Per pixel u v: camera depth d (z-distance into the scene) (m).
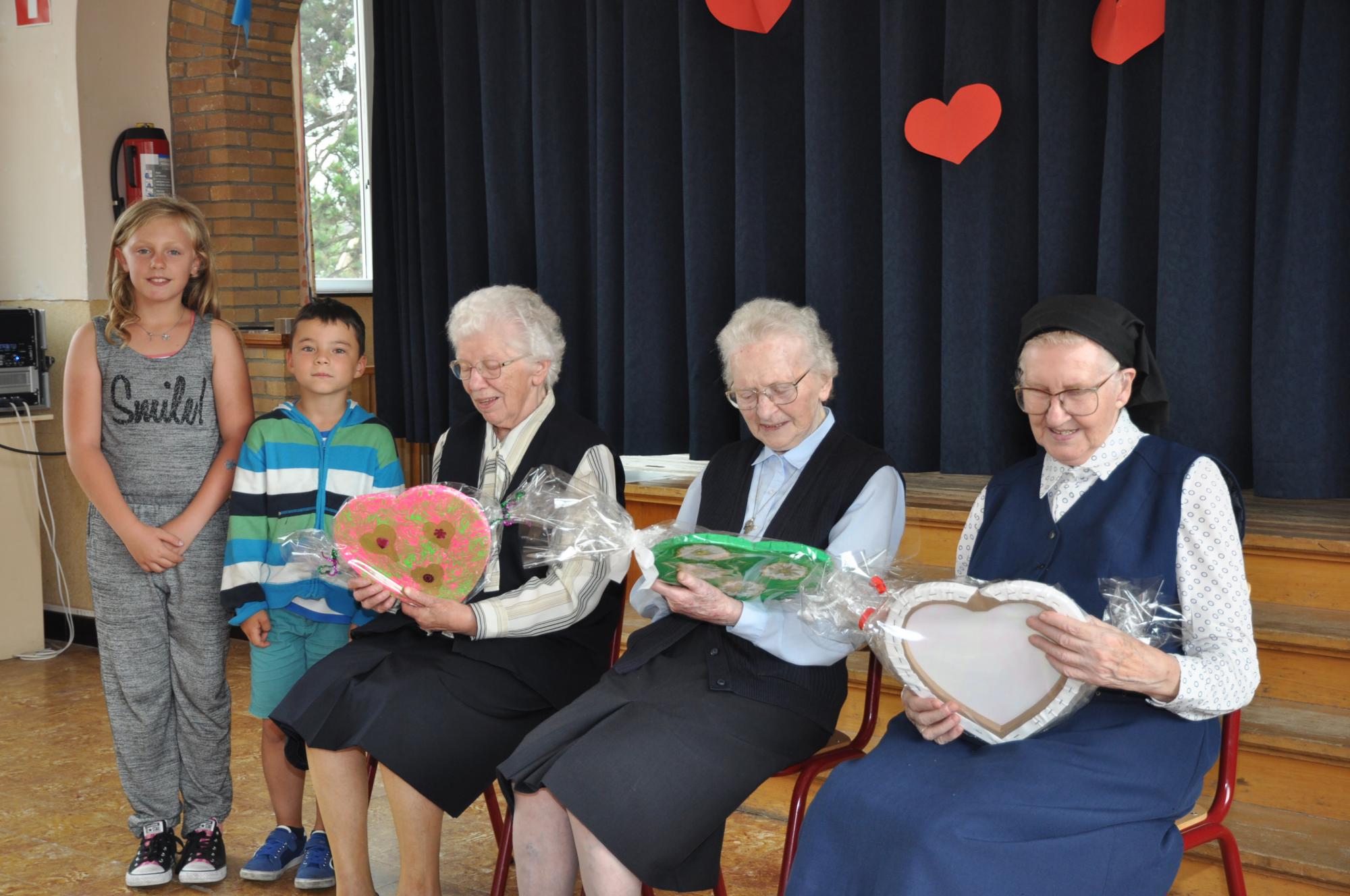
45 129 4.39
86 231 4.36
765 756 1.88
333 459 2.52
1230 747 1.80
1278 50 2.81
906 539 2.38
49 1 4.29
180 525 2.51
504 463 2.27
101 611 2.56
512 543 2.23
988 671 1.72
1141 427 1.92
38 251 4.49
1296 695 2.45
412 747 2.05
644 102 3.80
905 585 1.90
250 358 4.29
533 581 2.19
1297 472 2.90
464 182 4.30
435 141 4.41
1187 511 1.73
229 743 2.66
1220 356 3.01
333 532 2.16
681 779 1.80
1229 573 1.70
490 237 4.23
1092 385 1.75
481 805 2.98
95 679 4.10
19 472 4.33
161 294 2.49
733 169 3.72
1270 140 2.84
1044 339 1.79
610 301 3.99
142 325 2.54
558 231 4.11
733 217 3.74
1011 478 1.96
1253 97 2.92
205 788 2.62
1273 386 2.90
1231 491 1.73
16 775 3.19
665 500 3.51
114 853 2.71
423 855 2.10
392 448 2.58
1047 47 3.09
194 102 4.52
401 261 4.59
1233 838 1.80
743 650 1.97
